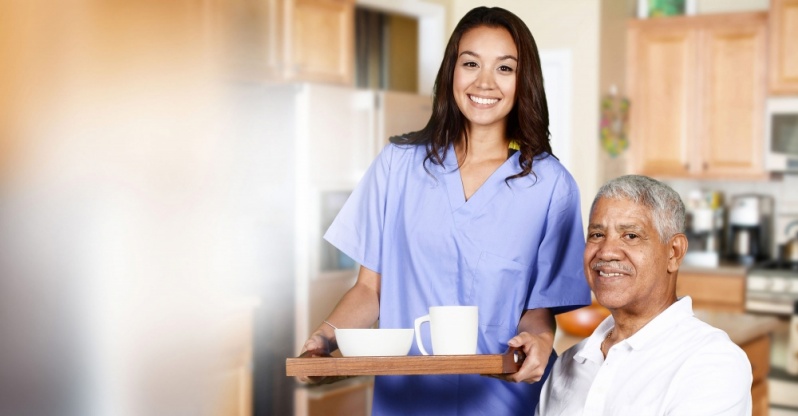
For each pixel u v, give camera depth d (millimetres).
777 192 5020
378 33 5215
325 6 4184
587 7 4684
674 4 4996
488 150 1491
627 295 1232
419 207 1496
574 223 1507
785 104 4621
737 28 4789
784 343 4246
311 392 3188
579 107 4742
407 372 1146
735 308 4457
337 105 3613
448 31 5008
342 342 1219
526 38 1425
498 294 1467
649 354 1227
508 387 1491
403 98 3969
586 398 1284
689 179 5227
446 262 1474
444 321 1201
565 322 2480
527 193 1468
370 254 1548
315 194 3406
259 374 3074
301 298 3283
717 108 4871
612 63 4883
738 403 1146
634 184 1258
